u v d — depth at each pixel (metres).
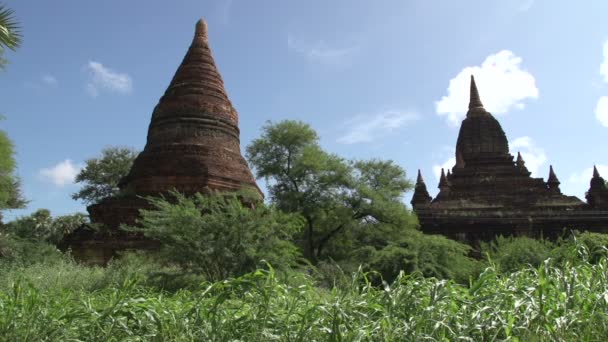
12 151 12.77
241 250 13.80
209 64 29.11
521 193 35.56
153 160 25.22
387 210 25.39
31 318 4.96
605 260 5.78
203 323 4.95
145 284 12.77
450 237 33.16
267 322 4.87
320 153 26.64
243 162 27.72
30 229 37.44
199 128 26.72
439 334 4.55
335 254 26.53
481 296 5.11
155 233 14.28
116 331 4.95
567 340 4.49
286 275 5.61
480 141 40.75
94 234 21.11
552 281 5.30
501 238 23.61
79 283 12.37
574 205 33.69
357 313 4.62
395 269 18.62
